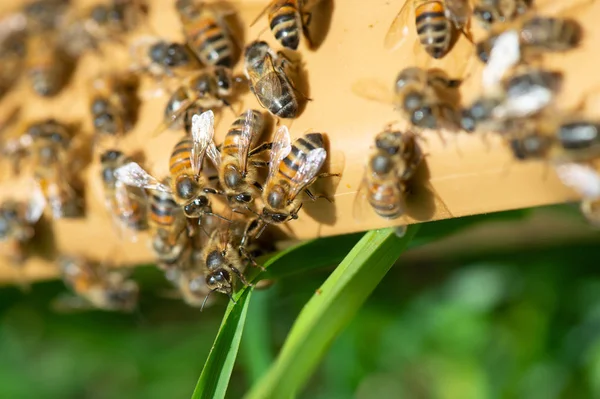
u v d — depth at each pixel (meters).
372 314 0.32
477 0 0.25
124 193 0.28
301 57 0.26
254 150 0.26
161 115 0.28
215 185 0.27
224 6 0.28
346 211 0.26
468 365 0.31
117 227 0.29
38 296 0.34
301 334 0.25
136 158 0.28
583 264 0.32
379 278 0.26
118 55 0.31
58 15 0.32
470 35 0.25
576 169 0.24
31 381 0.35
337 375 0.32
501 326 0.32
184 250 0.28
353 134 0.26
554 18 0.24
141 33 0.30
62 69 0.31
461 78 0.25
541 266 0.32
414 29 0.26
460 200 0.25
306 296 0.32
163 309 0.34
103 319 0.34
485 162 0.25
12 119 0.31
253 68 0.26
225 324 0.26
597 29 0.24
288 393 0.25
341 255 0.27
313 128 0.26
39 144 0.29
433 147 0.25
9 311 0.35
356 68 0.26
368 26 0.26
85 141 0.29
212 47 0.27
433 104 0.25
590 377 0.30
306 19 0.27
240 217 0.27
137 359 0.34
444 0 0.25
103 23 0.30
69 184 0.29
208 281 0.26
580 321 0.31
